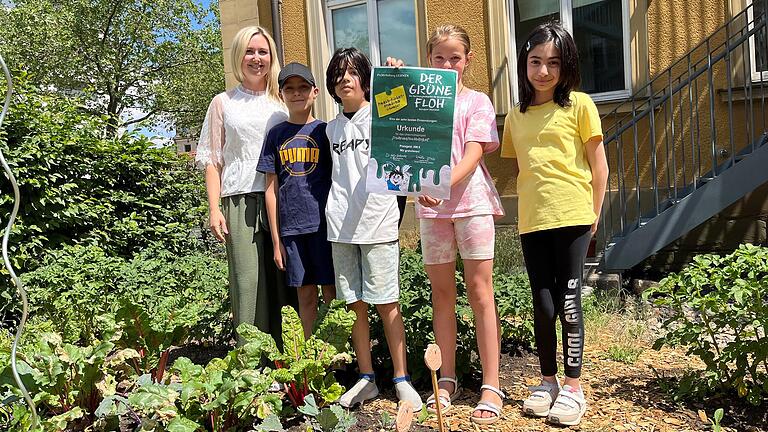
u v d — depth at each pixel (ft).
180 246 25.14
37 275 17.40
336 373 11.82
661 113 22.31
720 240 21.17
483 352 10.00
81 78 79.77
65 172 22.38
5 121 20.48
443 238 10.05
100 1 79.66
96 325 14.70
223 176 11.61
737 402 10.18
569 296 9.68
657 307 17.01
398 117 9.46
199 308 13.52
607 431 9.31
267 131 11.27
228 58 30.89
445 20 25.99
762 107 19.65
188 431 8.26
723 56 18.89
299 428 9.50
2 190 20.36
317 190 10.78
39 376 9.30
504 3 24.70
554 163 9.55
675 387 10.97
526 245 10.02
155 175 25.96
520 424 9.66
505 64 24.80
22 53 73.82
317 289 11.69
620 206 21.48
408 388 10.36
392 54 27.73
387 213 10.14
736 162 19.07
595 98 23.75
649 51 22.47
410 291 12.48
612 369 12.34
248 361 9.58
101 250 19.30
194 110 87.35
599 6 23.71
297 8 28.99
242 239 11.42
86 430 9.30
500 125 25.08
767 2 19.08
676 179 20.98
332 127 10.61
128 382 10.61
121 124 27.76
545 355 10.09
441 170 9.43
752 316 10.00
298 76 10.66
